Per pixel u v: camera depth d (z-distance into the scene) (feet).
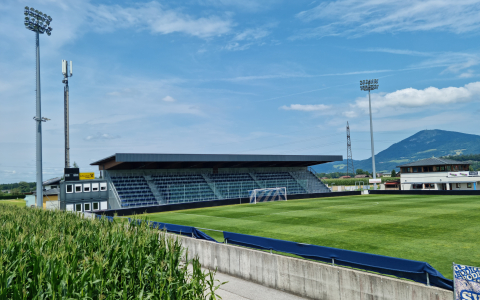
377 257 33.55
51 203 156.25
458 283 26.20
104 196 149.79
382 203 135.54
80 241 29.27
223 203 159.02
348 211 111.65
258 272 42.60
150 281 24.25
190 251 53.83
